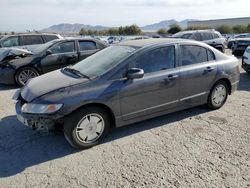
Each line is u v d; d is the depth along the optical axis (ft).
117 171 10.58
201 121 15.47
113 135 13.76
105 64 13.46
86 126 12.17
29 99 11.88
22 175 10.44
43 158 11.69
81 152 12.15
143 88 13.28
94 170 10.69
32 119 11.50
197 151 12.01
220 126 14.74
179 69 14.64
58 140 13.35
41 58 25.49
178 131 14.16
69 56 26.68
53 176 10.34
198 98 15.89
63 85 12.10
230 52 59.67
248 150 12.03
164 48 14.26
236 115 16.40
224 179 9.92
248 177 10.03
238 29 211.20
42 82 13.19
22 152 12.23
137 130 14.33
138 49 13.55
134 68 12.64
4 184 9.87
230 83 17.33
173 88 14.44
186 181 9.84
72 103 11.48
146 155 11.75
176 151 12.04
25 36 36.68
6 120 16.06
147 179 10.02
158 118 15.92
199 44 15.94
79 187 9.66
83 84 12.06
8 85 26.27
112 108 12.55
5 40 35.53
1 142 13.21
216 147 12.35
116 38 99.91
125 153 11.96
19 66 24.67
